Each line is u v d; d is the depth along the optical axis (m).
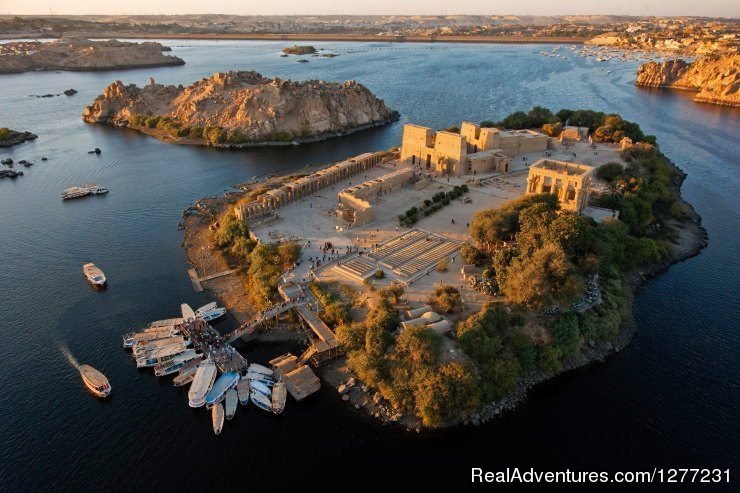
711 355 91.88
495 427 77.94
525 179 161.50
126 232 141.50
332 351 90.12
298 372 85.56
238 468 71.19
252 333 97.50
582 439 75.88
